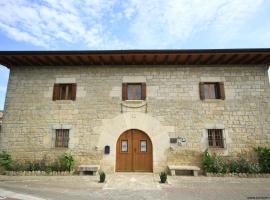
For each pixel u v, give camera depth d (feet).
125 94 28.02
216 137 26.94
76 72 29.04
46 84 28.76
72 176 24.02
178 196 16.63
